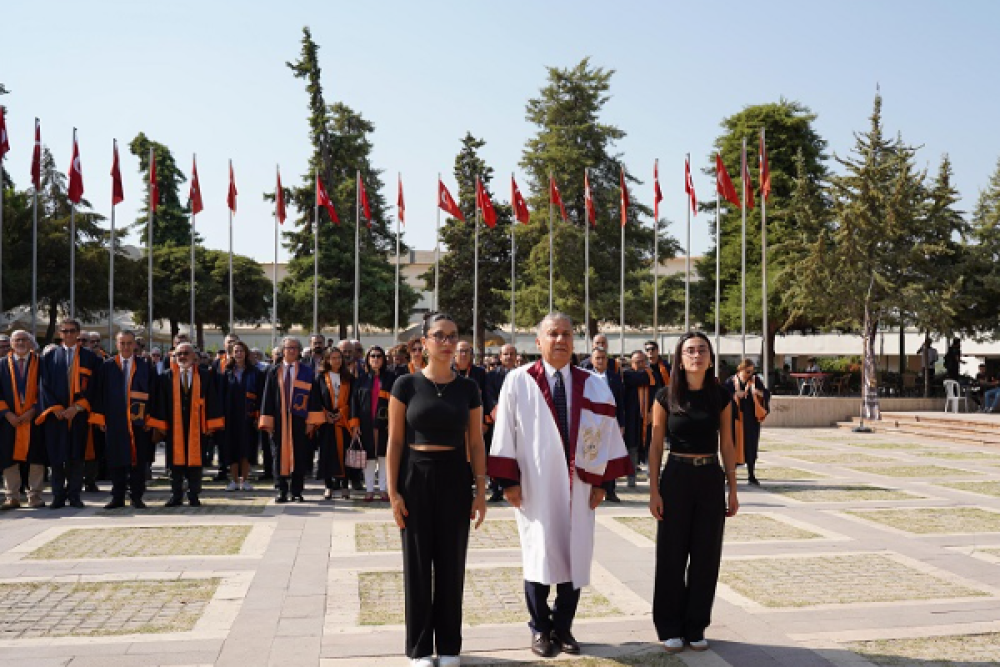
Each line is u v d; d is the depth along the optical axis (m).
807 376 31.45
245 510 10.62
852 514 10.29
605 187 44.25
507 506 10.98
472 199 48.81
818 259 26.80
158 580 7.05
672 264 62.97
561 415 5.36
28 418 10.67
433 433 5.13
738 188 39.56
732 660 5.20
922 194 27.28
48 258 35.03
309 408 11.29
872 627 5.85
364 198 34.34
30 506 10.88
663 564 5.44
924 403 26.73
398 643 5.50
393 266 49.19
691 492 5.43
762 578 7.18
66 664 5.12
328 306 44.25
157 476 14.28
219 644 5.47
